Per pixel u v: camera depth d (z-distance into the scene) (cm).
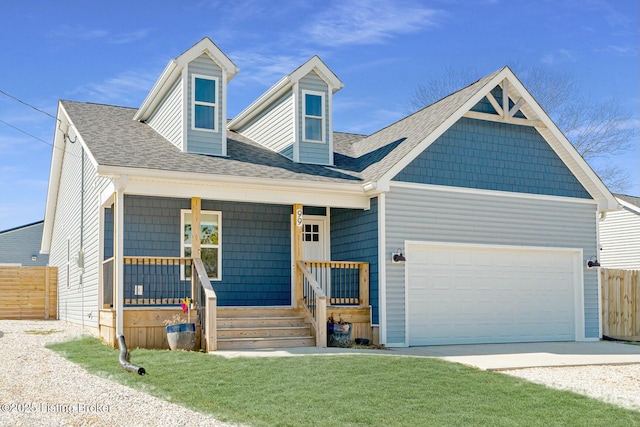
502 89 1653
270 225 1683
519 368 1130
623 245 2630
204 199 1514
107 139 1511
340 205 1505
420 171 1537
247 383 921
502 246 1625
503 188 1642
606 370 1169
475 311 1589
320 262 1469
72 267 2038
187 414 768
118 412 766
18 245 3148
